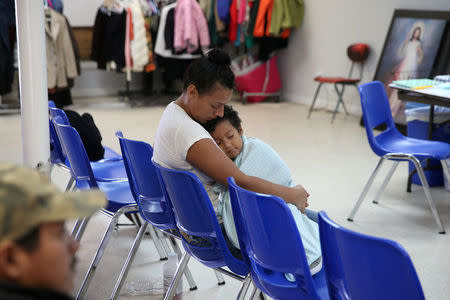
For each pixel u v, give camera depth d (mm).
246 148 2018
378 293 1227
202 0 7598
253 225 1594
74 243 641
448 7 5660
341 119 6758
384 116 3668
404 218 3520
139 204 2297
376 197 3787
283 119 6723
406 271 1151
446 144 3535
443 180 4125
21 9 2688
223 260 1926
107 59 7188
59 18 6645
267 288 1709
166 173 1857
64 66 6797
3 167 581
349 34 6949
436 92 3660
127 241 3178
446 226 3387
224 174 1874
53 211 560
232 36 7711
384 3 6414
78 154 2475
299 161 4828
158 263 2893
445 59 5473
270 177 2000
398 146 3586
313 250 1812
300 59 7855
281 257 1553
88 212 578
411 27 5891
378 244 1167
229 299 2521
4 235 540
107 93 8359
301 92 7949
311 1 7484
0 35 6266
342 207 3717
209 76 1866
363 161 4836
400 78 5898
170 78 7695
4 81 6434
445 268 2820
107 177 2906
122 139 2189
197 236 1980
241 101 8148
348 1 6895
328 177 4375
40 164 2824
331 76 7348
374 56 6625
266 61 7875
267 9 7406
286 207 1464
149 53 7297
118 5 7051
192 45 7383
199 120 1993
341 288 1411
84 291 2416
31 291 563
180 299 2432
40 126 2803
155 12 7363
